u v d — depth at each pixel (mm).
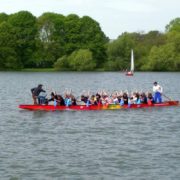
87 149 30719
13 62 163250
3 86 90312
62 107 49219
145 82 108250
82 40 172500
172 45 159375
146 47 170500
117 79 121875
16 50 165625
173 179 24859
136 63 166125
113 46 167000
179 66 161375
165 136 35219
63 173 25719
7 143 32312
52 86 91812
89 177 25141
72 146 31562
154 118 44438
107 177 25141
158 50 159875
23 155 29047
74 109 49250
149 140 33625
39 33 173125
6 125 40062
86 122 41781
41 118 43875
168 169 26453
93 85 95875
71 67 169125
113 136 35156
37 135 35406
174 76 138125
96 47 172000
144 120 43188
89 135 35562
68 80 115125
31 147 31172
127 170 26266
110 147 31312
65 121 42250
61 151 30141
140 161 27922
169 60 158125
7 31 163750
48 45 171250
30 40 167125
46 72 160875
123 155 29203
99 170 26234
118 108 50719
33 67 171875
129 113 47562
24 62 169250
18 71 164625
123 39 167375
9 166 26797
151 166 26969
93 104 49812
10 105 55156
